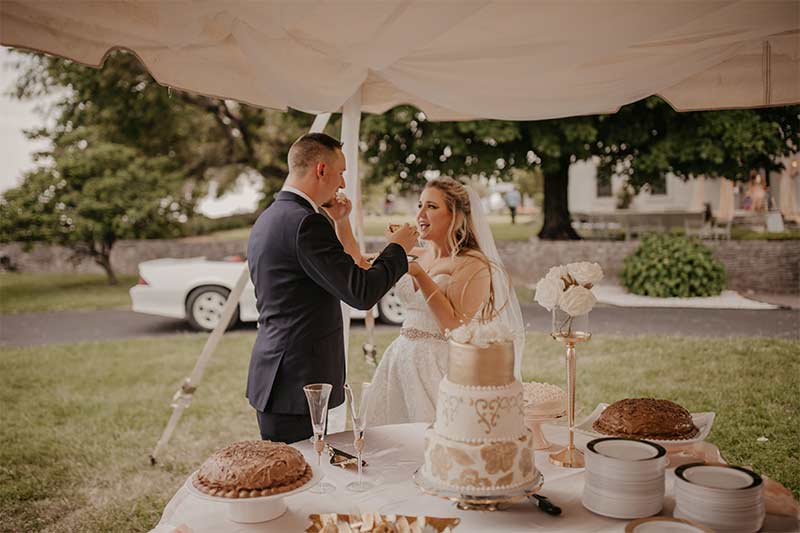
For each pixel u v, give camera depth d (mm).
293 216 2924
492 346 1973
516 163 13453
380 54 3275
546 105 4004
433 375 3385
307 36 3119
